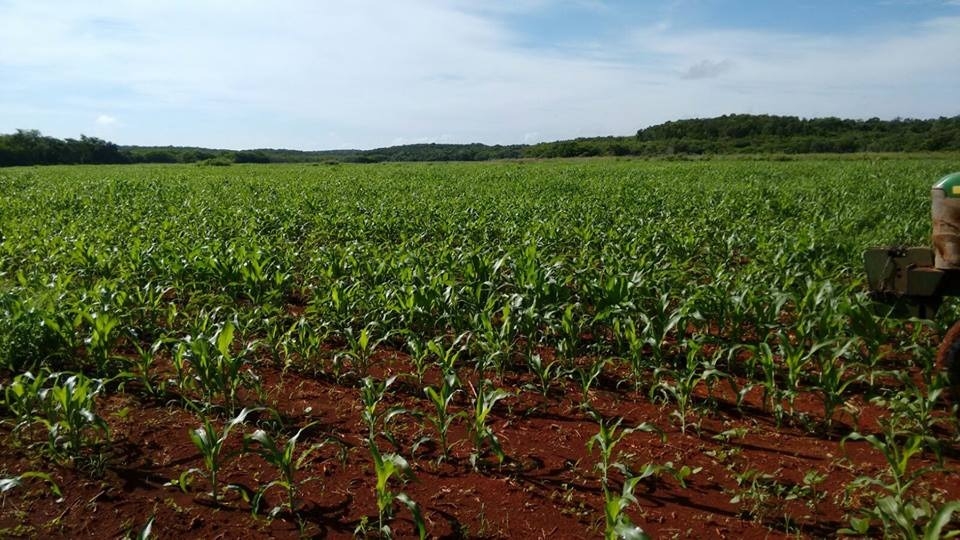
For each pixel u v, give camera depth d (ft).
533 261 29.07
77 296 26.99
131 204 71.20
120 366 22.29
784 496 14.71
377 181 109.60
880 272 20.15
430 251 39.14
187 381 20.35
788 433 17.95
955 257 18.43
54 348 22.67
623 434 15.58
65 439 17.52
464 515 14.37
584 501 14.83
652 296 26.76
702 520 13.97
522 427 18.65
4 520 14.25
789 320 27.12
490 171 144.77
